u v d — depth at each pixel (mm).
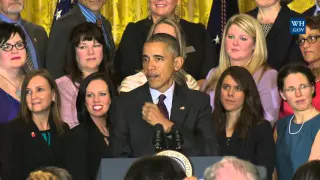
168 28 15328
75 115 15219
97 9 17859
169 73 12383
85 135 13727
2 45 15078
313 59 15727
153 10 17250
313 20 15922
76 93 15375
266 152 13375
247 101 13812
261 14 17344
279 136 13875
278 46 16844
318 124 13492
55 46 17062
